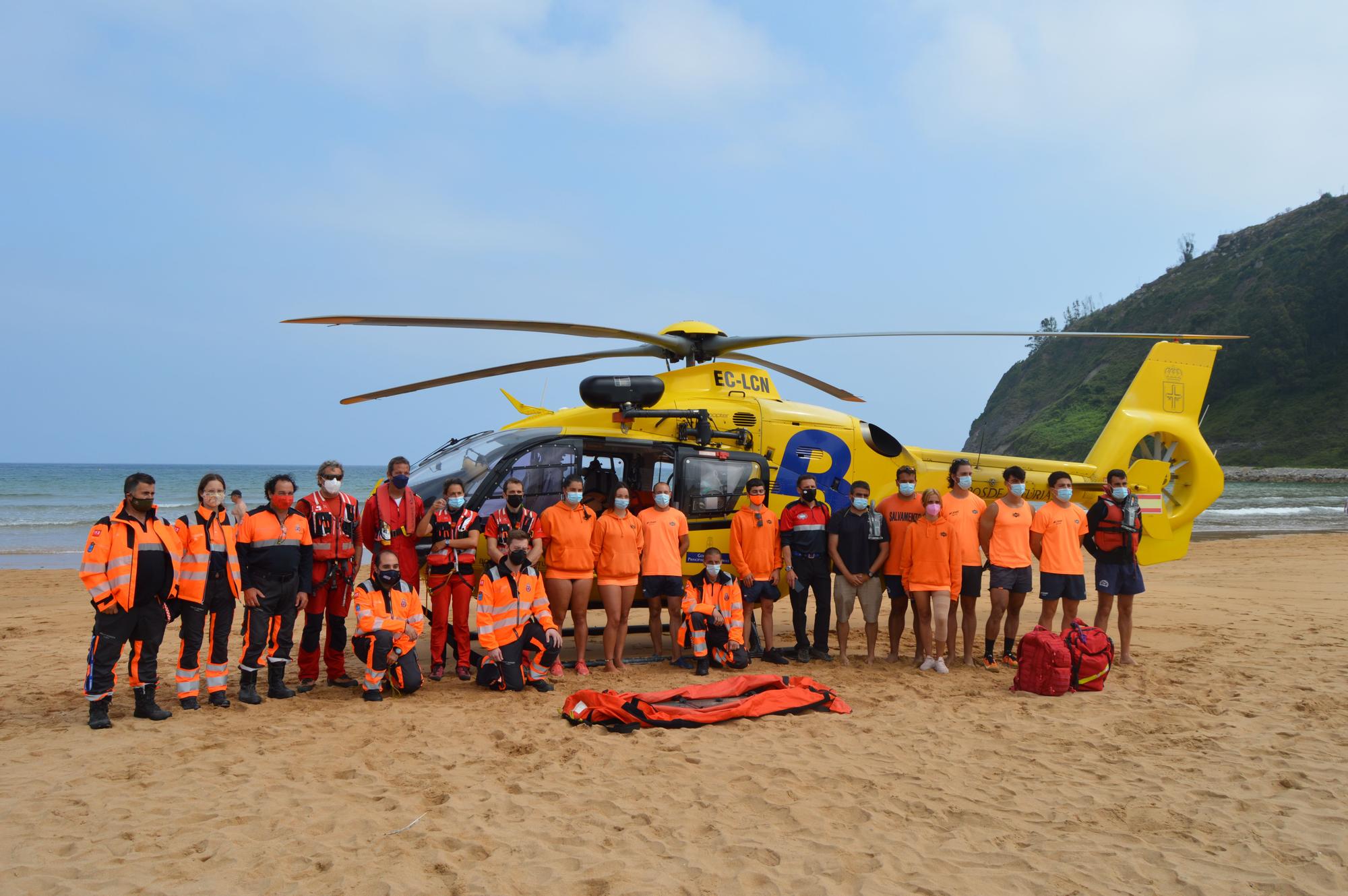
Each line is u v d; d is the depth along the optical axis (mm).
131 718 6207
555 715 6348
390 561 6891
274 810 4402
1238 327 101562
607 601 7828
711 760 5285
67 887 3531
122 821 4234
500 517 7438
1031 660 7211
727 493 8680
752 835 4168
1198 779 5023
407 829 4191
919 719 6336
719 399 8891
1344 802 4648
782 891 3615
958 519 8156
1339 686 7379
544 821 4328
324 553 7250
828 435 9258
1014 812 4516
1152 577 17562
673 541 8008
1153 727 6133
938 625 8031
